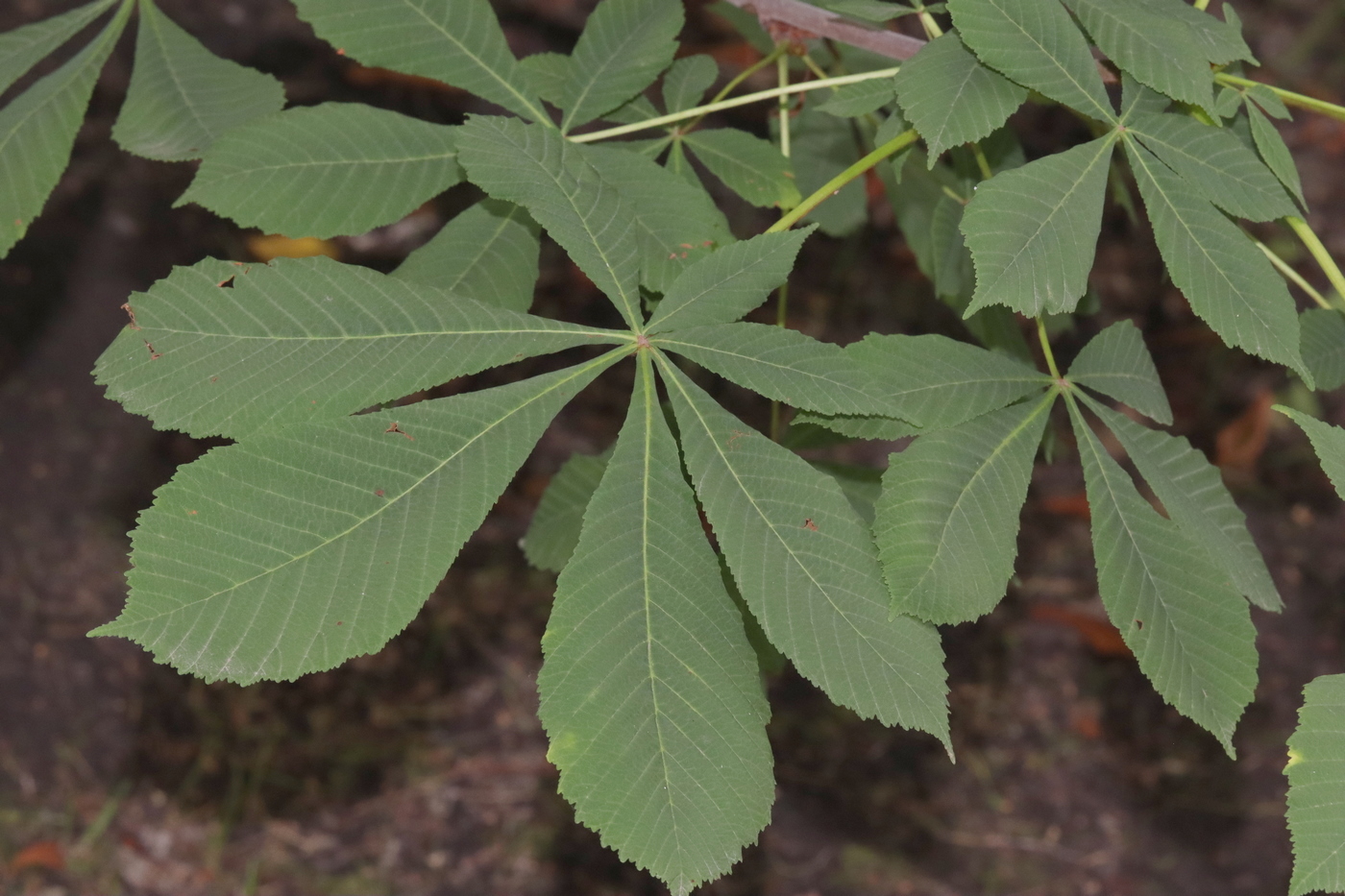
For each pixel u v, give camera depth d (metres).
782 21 1.45
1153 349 2.97
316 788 2.47
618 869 2.41
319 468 1.20
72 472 2.71
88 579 2.62
